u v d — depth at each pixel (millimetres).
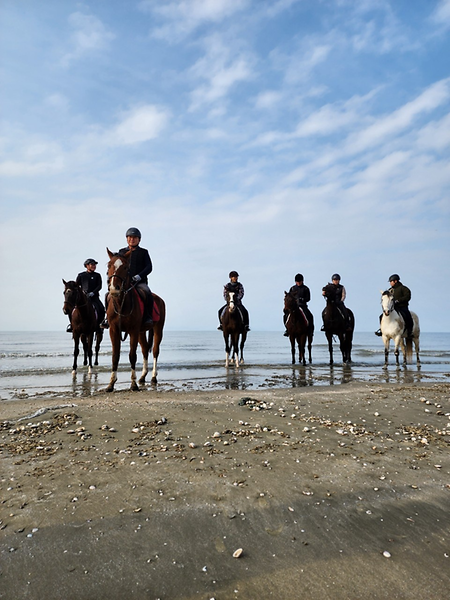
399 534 2926
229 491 3420
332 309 15539
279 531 2885
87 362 16359
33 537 2711
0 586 2275
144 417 5648
